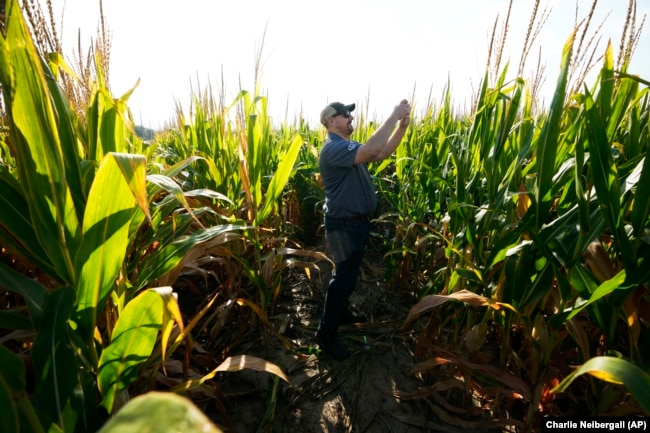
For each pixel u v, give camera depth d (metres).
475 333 1.75
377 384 2.10
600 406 1.49
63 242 1.05
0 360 0.68
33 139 0.95
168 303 0.94
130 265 1.61
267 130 3.38
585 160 1.59
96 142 1.45
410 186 3.42
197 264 2.23
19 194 1.11
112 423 0.27
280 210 3.99
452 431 1.79
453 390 2.02
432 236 2.60
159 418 0.27
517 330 2.16
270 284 2.61
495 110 2.02
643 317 1.33
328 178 2.32
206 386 1.52
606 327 1.39
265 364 1.22
